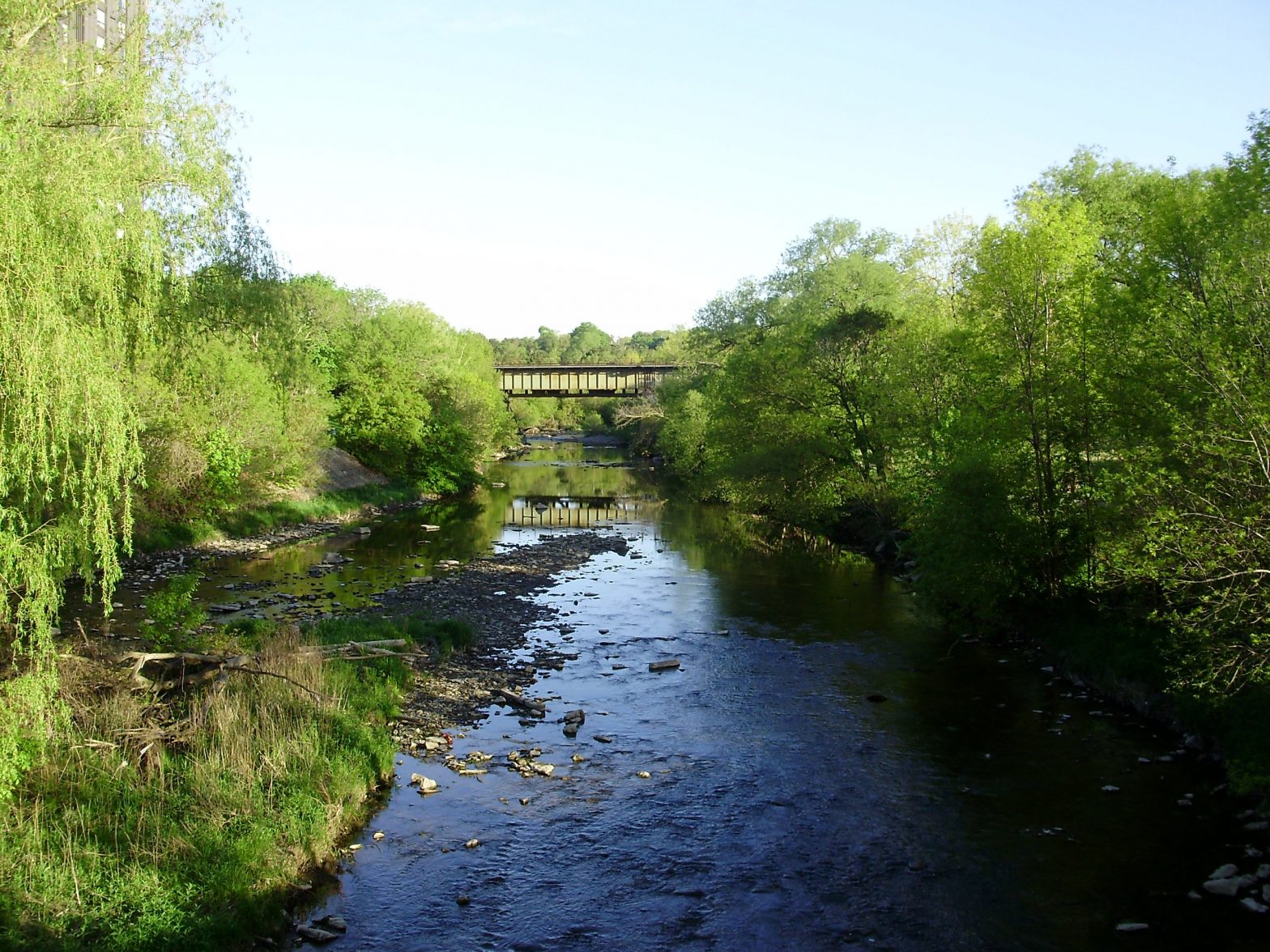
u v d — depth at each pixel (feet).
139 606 100.63
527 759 62.54
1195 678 61.52
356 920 43.42
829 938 42.19
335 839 50.55
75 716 52.60
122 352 57.67
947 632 95.55
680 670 83.05
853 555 146.20
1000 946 41.42
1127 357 77.46
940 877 47.37
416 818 53.72
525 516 201.05
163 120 61.05
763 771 60.70
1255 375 60.03
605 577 128.67
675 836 51.90
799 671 82.58
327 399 211.41
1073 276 88.58
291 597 109.60
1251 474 56.80
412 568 132.77
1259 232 67.56
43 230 45.52
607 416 536.01
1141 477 66.18
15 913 37.24
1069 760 61.72
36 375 44.24
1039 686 77.20
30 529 50.83
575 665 84.69
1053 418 86.58
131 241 53.98
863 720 69.97
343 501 198.90
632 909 44.62
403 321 273.33
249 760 52.54
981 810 54.80
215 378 144.05
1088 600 86.28
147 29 67.21
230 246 90.79
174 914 39.63
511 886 46.62
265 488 176.55
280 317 101.24
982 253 96.12
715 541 164.45
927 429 127.85
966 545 87.76
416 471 245.65
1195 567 56.29
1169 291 74.74
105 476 49.32
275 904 43.16
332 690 66.90
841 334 163.22
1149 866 47.98
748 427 174.09
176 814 46.96
